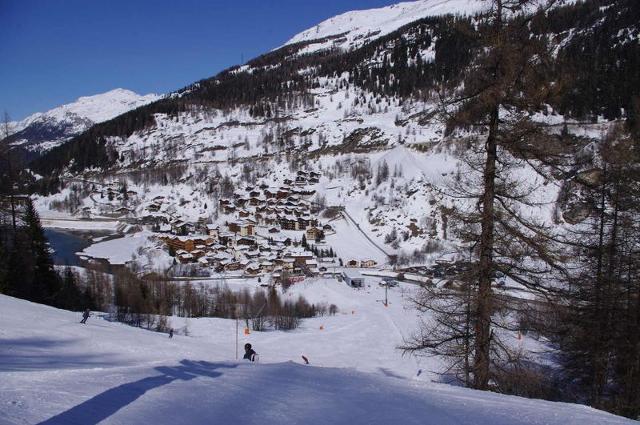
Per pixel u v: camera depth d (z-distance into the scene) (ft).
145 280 216.33
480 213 44.21
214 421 20.98
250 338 162.81
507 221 43.70
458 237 45.93
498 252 43.50
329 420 22.21
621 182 60.44
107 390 25.32
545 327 45.73
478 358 44.68
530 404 28.84
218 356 93.40
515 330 44.96
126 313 170.40
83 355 65.72
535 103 40.78
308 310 223.30
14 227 148.56
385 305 234.79
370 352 151.02
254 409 23.63
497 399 29.78
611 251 60.44
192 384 29.27
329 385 31.94
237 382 31.17
